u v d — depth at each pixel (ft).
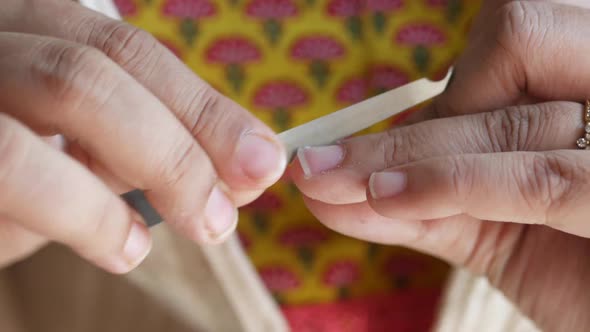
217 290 1.25
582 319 1.03
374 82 1.30
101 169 0.95
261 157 0.91
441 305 1.23
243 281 1.23
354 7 1.33
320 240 1.28
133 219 0.89
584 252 1.02
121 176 0.90
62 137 0.96
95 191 0.86
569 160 0.91
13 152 0.82
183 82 0.93
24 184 0.83
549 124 0.97
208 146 0.91
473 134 0.98
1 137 0.82
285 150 0.97
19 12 0.97
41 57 0.87
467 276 1.22
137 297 1.27
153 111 0.88
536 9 0.98
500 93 1.01
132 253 0.89
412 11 1.33
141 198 0.93
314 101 1.29
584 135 0.96
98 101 0.87
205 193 0.90
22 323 1.27
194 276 1.26
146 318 1.26
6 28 0.97
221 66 1.30
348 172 0.97
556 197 0.91
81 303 1.28
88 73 0.87
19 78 0.87
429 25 1.33
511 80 1.00
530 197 0.91
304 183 0.98
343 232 1.06
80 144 0.89
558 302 1.05
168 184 0.89
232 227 0.91
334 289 1.27
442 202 0.93
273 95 1.29
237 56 1.30
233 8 1.33
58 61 0.87
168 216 0.91
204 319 1.25
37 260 1.29
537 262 1.05
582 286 1.03
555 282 1.04
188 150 0.89
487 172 0.92
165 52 0.95
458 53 1.31
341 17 1.33
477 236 1.06
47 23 0.97
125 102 0.88
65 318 1.28
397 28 1.33
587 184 0.90
